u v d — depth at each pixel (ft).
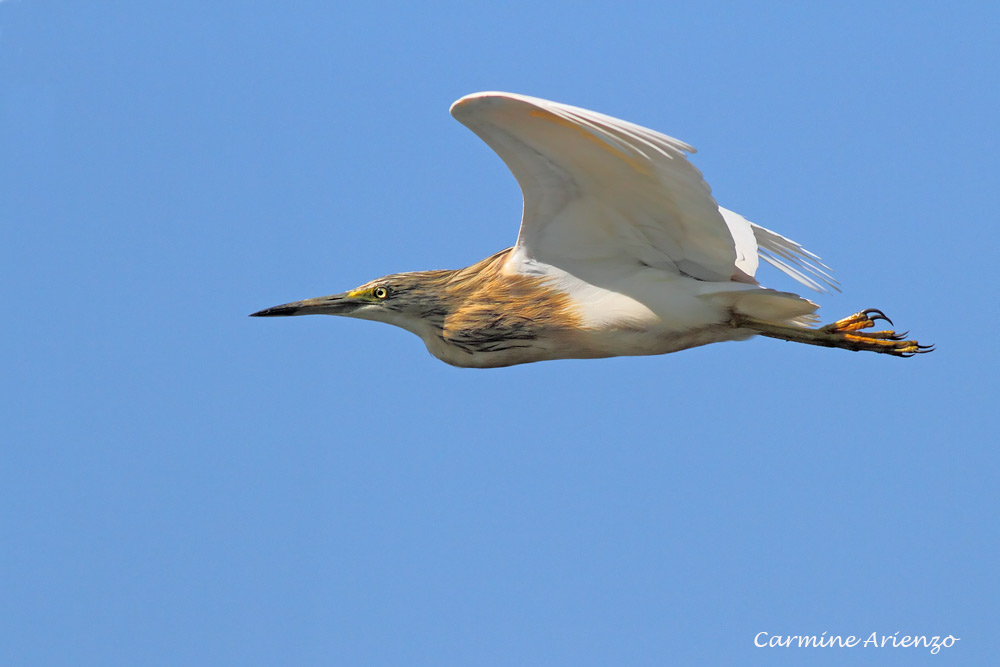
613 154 37.68
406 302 44.57
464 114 36.86
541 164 39.17
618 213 40.11
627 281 41.34
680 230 39.83
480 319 42.78
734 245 39.63
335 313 45.57
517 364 43.78
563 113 34.12
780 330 42.16
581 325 41.68
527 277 42.19
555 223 41.11
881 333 43.27
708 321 41.27
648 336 41.42
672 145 33.68
